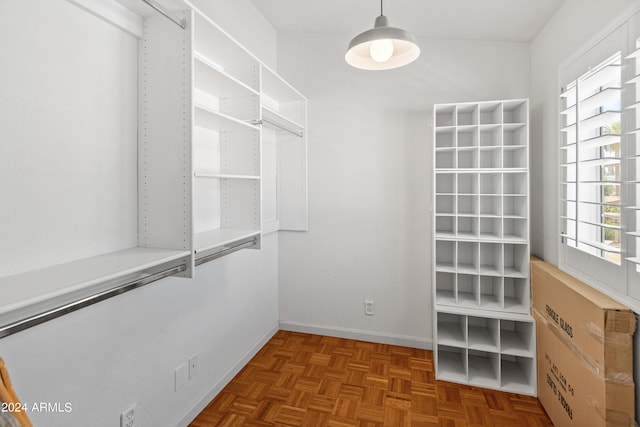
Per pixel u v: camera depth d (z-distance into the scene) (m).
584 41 1.77
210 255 1.59
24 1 1.04
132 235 1.46
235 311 2.37
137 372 1.51
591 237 1.73
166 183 1.43
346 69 2.85
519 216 2.27
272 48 2.91
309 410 1.98
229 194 2.07
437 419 1.91
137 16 1.42
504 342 2.34
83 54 1.23
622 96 1.38
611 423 1.35
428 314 2.75
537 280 2.11
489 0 2.08
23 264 1.06
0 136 0.99
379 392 2.15
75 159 1.21
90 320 1.28
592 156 1.72
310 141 2.95
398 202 2.78
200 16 1.43
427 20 2.38
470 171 2.29
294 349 2.73
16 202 1.04
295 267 3.05
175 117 1.41
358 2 2.32
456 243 2.35
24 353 1.06
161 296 1.65
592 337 1.46
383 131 2.79
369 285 2.88
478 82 2.59
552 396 1.88
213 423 1.87
